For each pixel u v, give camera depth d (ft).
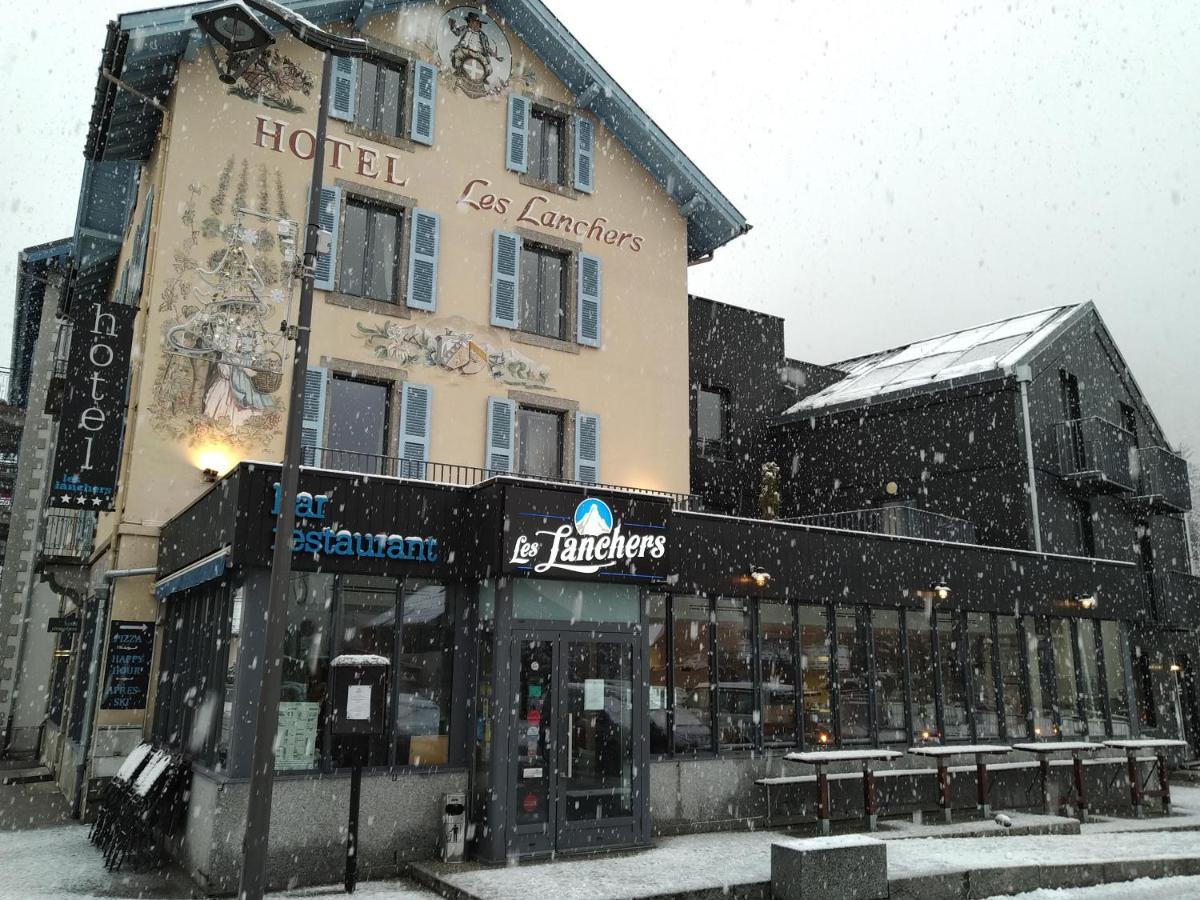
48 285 77.10
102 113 47.80
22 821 42.52
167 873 32.60
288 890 30.09
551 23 55.11
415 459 48.24
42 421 78.07
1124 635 61.16
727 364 71.05
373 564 34.04
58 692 66.69
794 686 44.96
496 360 51.93
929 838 38.70
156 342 43.29
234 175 46.24
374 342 48.37
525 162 55.16
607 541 36.45
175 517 40.42
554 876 30.09
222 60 46.60
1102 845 37.65
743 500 69.72
